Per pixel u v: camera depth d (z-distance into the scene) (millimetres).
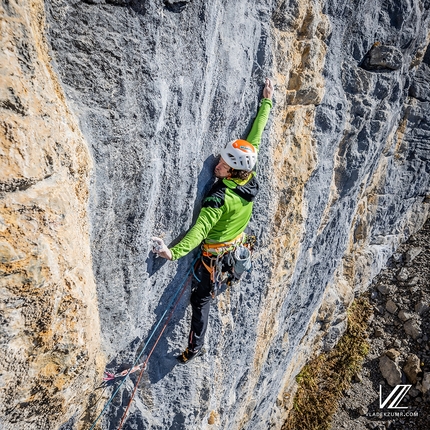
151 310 3434
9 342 1810
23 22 1680
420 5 5668
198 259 3535
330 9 4383
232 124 3455
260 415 7172
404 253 11250
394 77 5766
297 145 4484
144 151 2520
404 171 9445
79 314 2201
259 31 3492
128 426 3828
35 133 1754
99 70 2148
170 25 2412
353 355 9906
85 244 2273
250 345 5219
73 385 2361
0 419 1929
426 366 9727
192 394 4230
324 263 7125
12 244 1708
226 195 3057
